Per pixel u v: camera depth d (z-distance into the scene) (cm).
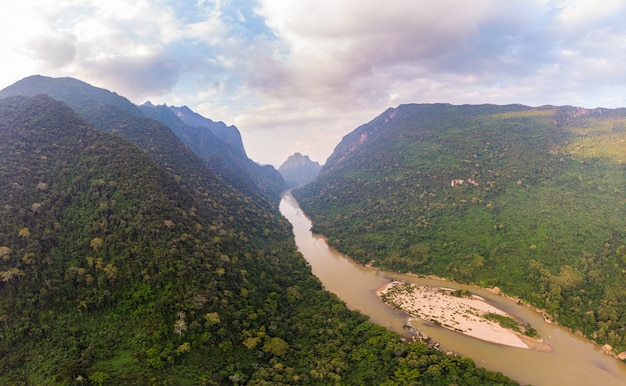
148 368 8988
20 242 11319
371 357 10981
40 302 9944
